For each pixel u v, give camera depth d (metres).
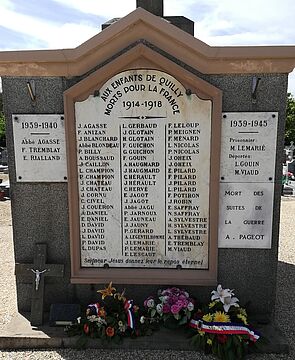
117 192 3.60
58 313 3.57
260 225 3.58
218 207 3.53
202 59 3.33
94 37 3.32
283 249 6.43
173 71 3.33
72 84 3.46
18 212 3.69
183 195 3.57
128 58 3.31
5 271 5.36
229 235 3.61
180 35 3.28
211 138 3.45
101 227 3.67
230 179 3.51
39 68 3.41
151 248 3.68
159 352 3.28
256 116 3.40
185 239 3.64
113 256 3.71
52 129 3.53
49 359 3.21
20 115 3.51
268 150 3.45
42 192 3.64
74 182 3.57
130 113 3.46
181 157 3.50
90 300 3.77
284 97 3.36
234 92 3.38
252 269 3.66
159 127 3.47
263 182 3.51
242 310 3.42
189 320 3.42
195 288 3.70
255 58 3.27
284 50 3.21
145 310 3.64
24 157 3.59
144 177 3.56
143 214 3.62
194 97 3.39
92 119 3.48
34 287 3.63
